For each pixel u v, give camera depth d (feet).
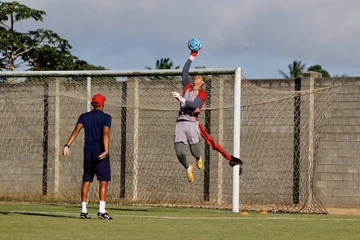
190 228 112.37
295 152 194.70
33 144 212.23
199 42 135.03
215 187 198.70
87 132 125.08
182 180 200.13
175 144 134.10
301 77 197.77
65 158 209.46
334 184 197.36
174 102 196.24
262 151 198.29
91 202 188.85
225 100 197.36
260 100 193.06
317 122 194.18
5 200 197.98
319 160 198.90
